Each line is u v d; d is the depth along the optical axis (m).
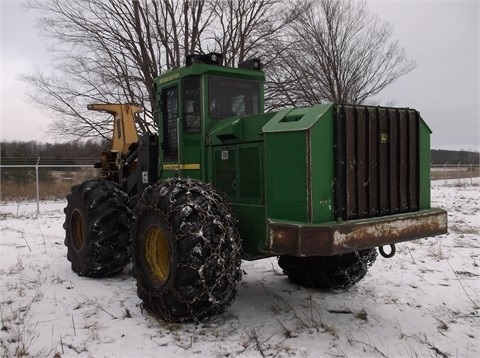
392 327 4.11
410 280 5.61
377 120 4.07
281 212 3.84
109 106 6.89
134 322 4.20
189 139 5.05
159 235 4.39
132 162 6.44
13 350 3.62
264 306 4.68
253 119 4.43
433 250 7.22
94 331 3.97
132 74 14.66
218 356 3.52
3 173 17.30
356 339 3.83
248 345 3.70
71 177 17.73
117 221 5.65
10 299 4.88
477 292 5.11
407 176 4.32
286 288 5.38
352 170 3.87
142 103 14.21
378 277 5.77
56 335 3.91
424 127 4.48
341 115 3.82
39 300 4.84
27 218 11.80
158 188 4.32
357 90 14.89
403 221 4.01
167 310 4.11
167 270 4.30
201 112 4.91
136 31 14.15
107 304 4.71
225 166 4.74
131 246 4.68
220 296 3.94
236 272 4.02
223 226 3.98
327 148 3.74
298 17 15.21
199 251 3.84
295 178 3.72
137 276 4.49
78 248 6.04
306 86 14.42
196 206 3.97
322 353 3.56
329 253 3.48
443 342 3.77
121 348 3.65
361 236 3.68
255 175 4.40
